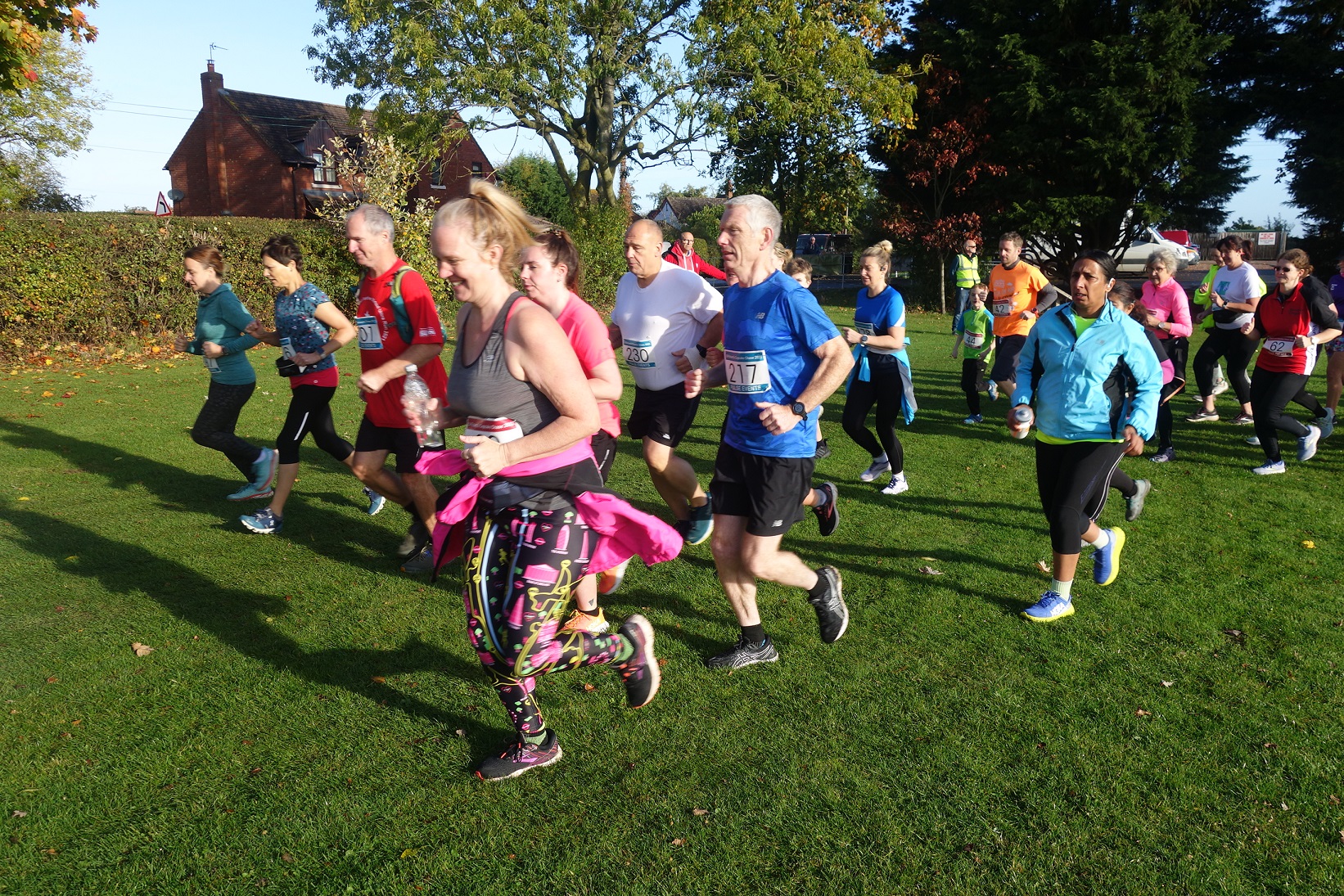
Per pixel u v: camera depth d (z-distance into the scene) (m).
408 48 20.91
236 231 15.19
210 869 2.55
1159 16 22.31
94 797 2.88
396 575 4.83
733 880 2.50
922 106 25.06
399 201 19.03
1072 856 2.59
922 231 25.11
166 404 9.62
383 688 3.58
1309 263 6.68
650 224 4.62
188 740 3.20
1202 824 2.72
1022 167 24.66
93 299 13.57
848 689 3.57
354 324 5.35
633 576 4.84
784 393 3.53
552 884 2.49
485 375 2.65
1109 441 4.15
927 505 6.21
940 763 3.05
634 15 22.80
